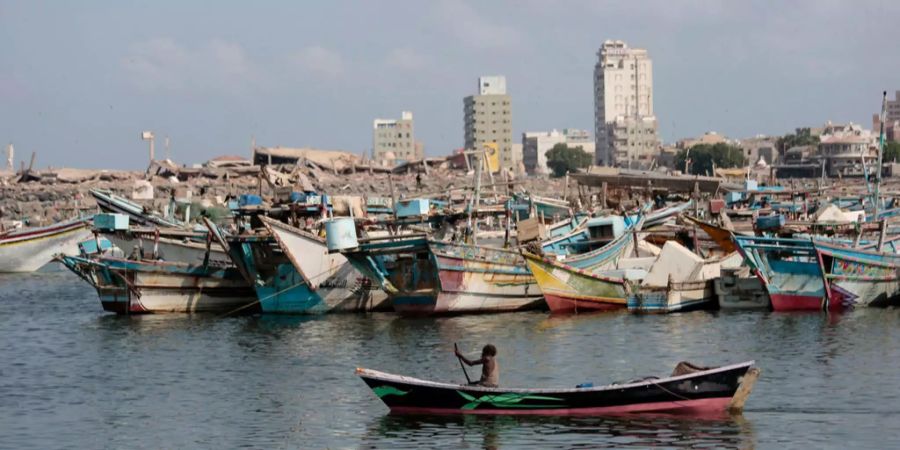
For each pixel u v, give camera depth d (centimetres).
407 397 3322
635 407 3238
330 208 6094
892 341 4469
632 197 8869
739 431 3081
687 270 5647
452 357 4378
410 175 16900
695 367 3303
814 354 4234
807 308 5381
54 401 3816
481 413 3294
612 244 6216
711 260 5934
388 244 5366
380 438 3116
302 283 5738
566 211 8912
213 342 4950
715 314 5419
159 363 4484
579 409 3244
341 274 5731
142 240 6066
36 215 12656
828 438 3006
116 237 6025
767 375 3847
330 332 5106
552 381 3891
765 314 5362
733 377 3222
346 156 17938
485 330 5031
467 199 7519
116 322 5756
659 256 5697
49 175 15512
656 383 3219
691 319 5266
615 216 6762
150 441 3222
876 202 7106
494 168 7331
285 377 4078
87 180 15375
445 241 5359
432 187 14925
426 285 5512
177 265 5934
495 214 6306
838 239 6262
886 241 6375
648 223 7756
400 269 5569
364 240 5391
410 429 3194
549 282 5450
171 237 6331
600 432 3086
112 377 4222
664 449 2927
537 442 3012
